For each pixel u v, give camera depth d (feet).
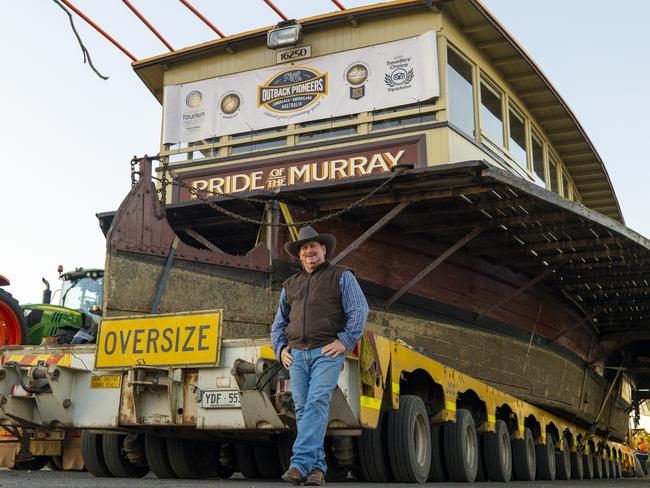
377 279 42.29
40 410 22.34
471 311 47.67
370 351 20.70
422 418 25.20
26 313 41.93
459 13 48.47
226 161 51.62
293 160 49.52
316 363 16.72
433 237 45.21
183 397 20.97
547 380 57.21
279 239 38.96
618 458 79.25
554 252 48.24
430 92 46.83
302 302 17.21
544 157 65.82
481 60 52.26
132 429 22.57
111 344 21.91
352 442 23.91
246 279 36.40
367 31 49.62
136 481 20.61
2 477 20.65
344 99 49.29
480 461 33.40
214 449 27.12
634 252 46.39
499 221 41.50
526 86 57.47
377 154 47.34
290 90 51.03
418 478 23.95
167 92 54.54
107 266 30.48
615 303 60.95
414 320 43.83
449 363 45.93
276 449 28.14
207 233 45.62
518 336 52.65
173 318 21.33
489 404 32.68
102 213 42.93
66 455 31.63
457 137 47.24
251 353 20.21
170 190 52.65
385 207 40.32
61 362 22.93
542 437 43.09
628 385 87.61
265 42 52.70
